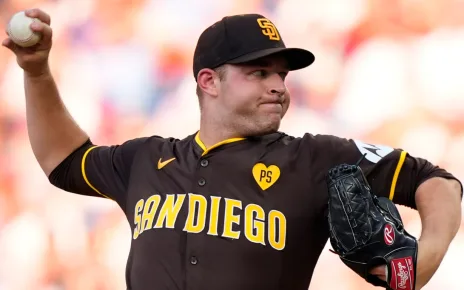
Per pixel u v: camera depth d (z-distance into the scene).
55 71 28.02
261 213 9.13
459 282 22.77
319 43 26.19
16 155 27.72
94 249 26.12
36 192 27.06
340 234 8.63
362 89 25.61
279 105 9.58
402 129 25.14
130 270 9.58
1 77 28.39
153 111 27.17
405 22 25.59
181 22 27.45
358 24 25.98
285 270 9.06
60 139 10.77
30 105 10.73
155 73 27.36
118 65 27.61
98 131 27.47
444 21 25.31
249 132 9.59
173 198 9.47
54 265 26.42
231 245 9.02
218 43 9.69
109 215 26.08
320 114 25.75
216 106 9.77
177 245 9.19
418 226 23.31
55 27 28.27
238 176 9.36
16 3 29.02
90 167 10.55
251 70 9.52
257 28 9.62
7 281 26.56
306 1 26.48
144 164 10.00
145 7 27.70
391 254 8.49
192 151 9.82
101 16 27.98
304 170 9.34
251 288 8.95
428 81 25.17
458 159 24.62
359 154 9.35
